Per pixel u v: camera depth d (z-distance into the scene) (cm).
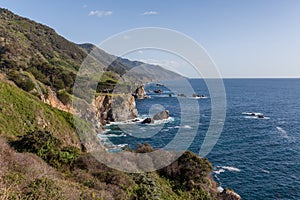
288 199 2048
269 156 2995
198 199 1354
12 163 891
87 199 812
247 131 4203
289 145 3469
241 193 2128
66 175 1097
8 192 617
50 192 719
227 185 2253
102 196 892
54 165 1194
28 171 861
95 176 1120
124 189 1075
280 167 2670
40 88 3650
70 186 891
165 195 1205
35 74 4306
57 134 2342
